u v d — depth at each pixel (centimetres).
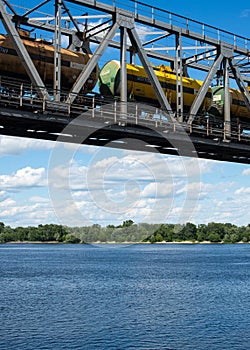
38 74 2370
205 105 3444
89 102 2788
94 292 4622
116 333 2848
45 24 2856
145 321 3203
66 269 7431
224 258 10294
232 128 3731
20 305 3831
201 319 3250
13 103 2258
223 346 2559
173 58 3641
